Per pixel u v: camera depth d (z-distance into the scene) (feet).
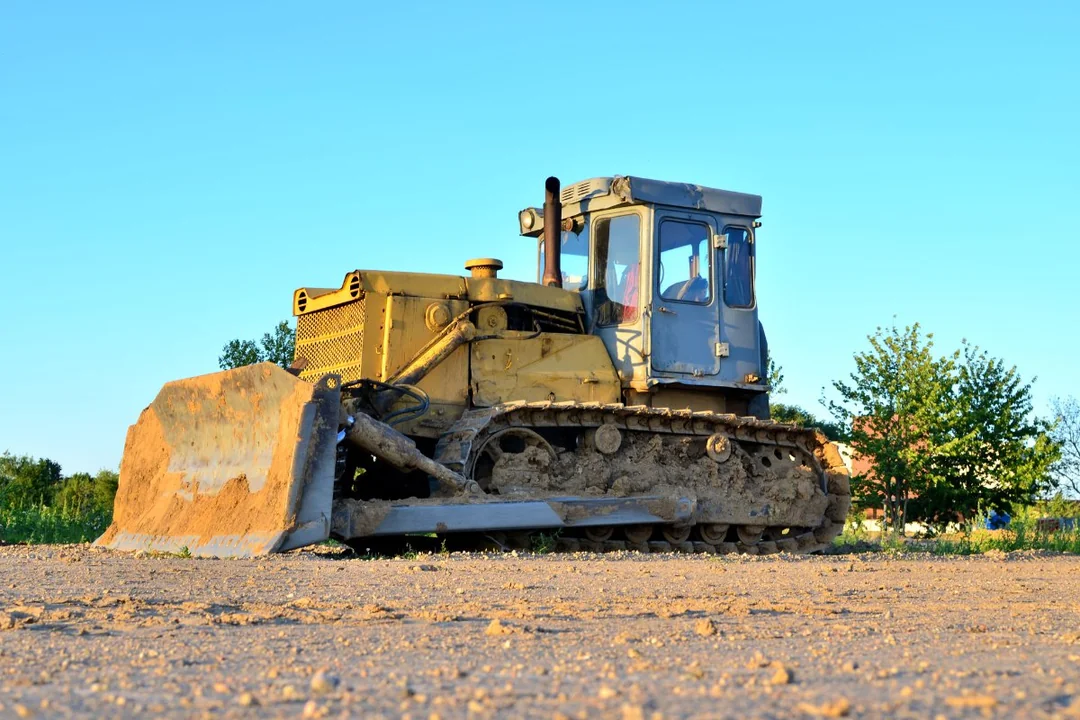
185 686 11.49
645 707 10.11
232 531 34.86
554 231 45.37
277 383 35.32
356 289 41.27
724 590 24.03
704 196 45.37
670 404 44.91
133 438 42.73
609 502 40.06
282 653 14.02
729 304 45.57
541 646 14.79
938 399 69.97
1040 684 11.66
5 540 47.73
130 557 32.30
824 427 105.70
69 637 15.46
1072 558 43.24
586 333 45.37
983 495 69.10
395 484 41.73
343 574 26.55
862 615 19.70
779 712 9.87
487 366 42.27
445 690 11.22
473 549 39.70
